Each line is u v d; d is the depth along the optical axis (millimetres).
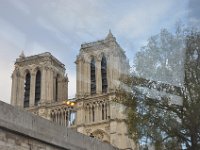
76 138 30062
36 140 26234
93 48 133250
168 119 31141
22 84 141375
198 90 28062
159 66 24375
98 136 124062
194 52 25094
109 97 124938
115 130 118312
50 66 140375
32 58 142250
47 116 133875
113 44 108750
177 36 23781
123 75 34094
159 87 29766
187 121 29984
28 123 25859
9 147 24203
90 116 127938
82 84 132500
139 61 24938
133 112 33062
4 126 23984
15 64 143625
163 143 31750
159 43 23703
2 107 24141
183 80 25688
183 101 29359
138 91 31375
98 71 131125
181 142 31328
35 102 139250
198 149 29547
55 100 141750
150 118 32000
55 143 27625
